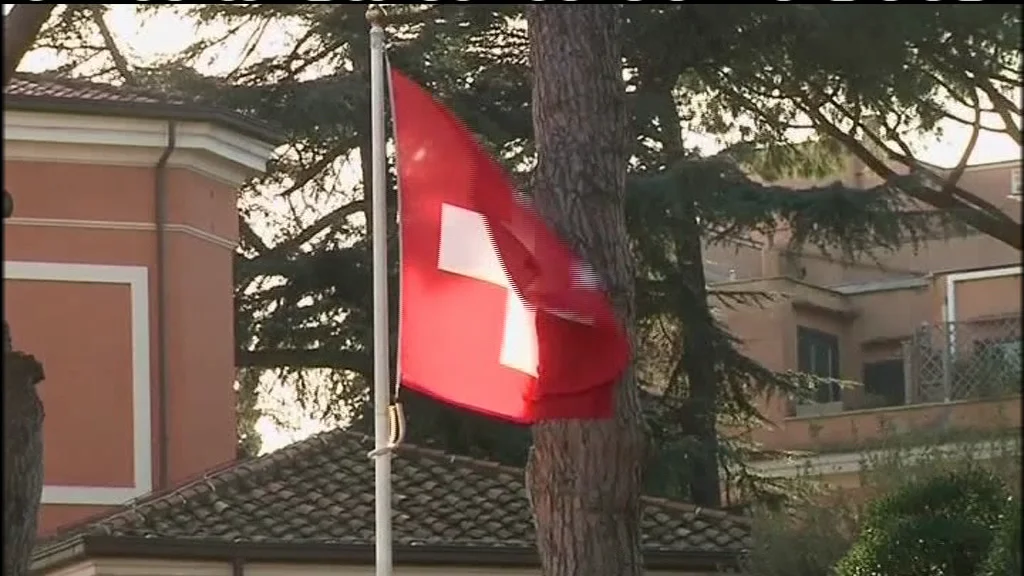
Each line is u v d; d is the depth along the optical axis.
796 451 72.81
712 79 59.00
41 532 60.75
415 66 73.00
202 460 63.69
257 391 82.81
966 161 33.00
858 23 30.28
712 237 66.75
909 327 85.31
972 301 50.22
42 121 61.62
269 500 53.03
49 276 62.16
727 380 74.06
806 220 57.78
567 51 41.25
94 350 62.38
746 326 94.31
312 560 50.69
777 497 68.81
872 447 51.09
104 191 63.12
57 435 61.53
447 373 35.22
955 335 57.03
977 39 28.55
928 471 46.69
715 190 61.81
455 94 73.12
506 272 35.28
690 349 72.62
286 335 78.50
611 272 40.56
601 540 40.00
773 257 85.81
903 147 49.19
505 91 74.00
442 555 51.38
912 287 86.19
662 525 56.19
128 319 62.97
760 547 52.69
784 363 93.19
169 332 63.44
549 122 41.28
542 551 40.56
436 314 35.41
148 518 50.72
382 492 38.22
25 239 61.97
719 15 47.34
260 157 66.38
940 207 33.78
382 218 38.94
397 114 35.97
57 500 61.16
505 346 35.19
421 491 55.09
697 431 72.25
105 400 62.34
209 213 65.25
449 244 35.56
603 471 40.09
